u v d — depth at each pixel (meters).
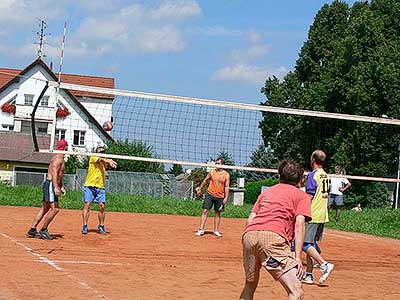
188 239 15.55
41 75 60.88
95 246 12.97
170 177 41.62
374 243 18.34
